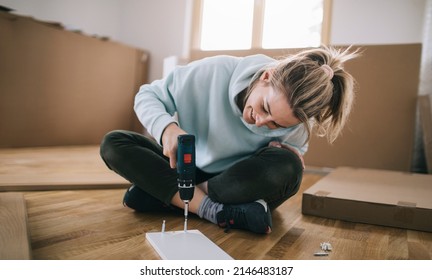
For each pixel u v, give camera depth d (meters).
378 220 1.25
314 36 3.24
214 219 1.10
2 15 2.57
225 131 1.14
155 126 1.04
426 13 2.71
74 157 2.53
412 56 2.43
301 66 0.90
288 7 3.31
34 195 1.38
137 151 1.13
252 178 1.05
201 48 3.68
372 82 2.51
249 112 1.01
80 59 3.21
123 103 3.71
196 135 1.23
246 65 1.13
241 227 1.07
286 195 1.15
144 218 1.15
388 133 2.49
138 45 3.95
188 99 1.16
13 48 2.67
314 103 0.89
